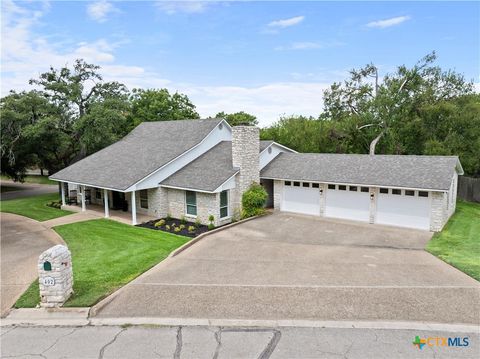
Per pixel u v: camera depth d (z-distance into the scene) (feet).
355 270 35.17
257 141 63.57
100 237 50.08
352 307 27.30
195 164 66.90
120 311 27.35
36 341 23.58
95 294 29.96
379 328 24.40
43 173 193.57
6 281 34.12
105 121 87.81
